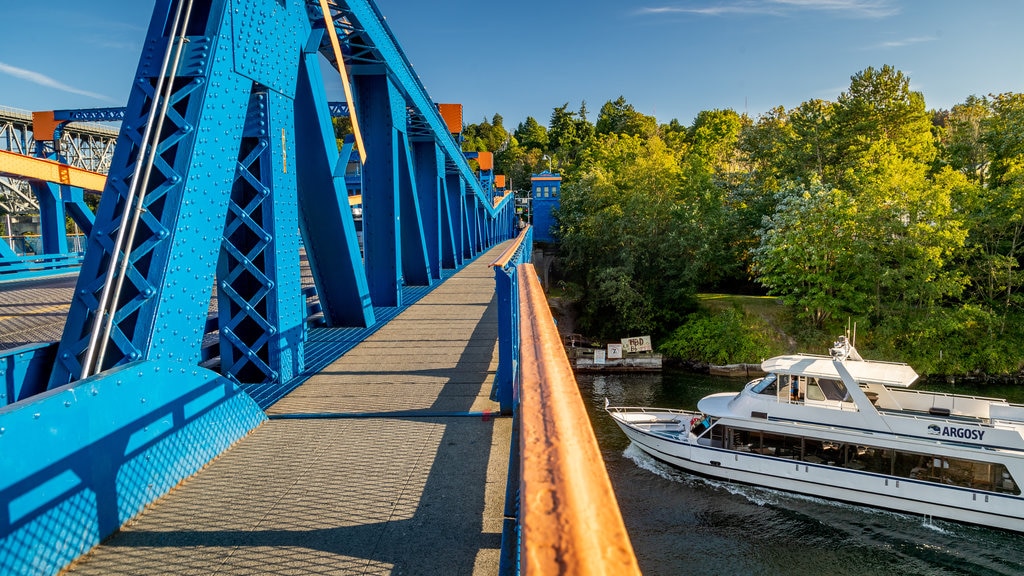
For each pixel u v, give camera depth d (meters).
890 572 12.99
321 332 8.62
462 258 22.78
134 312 3.70
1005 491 14.12
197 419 3.73
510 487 2.64
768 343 35.19
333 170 7.16
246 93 4.66
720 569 13.20
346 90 7.27
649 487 16.98
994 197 33.94
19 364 3.96
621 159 70.38
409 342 7.91
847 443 15.62
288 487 3.46
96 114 19.22
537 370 1.48
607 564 0.51
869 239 33.91
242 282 6.04
